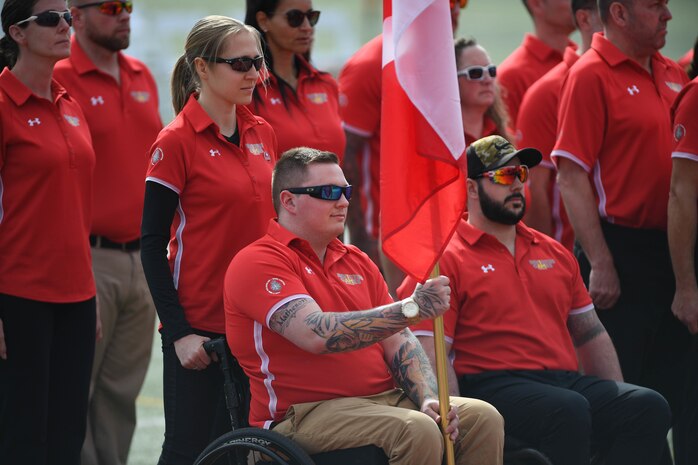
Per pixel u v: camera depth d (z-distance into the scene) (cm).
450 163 1529
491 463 1588
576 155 2066
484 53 2342
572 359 1877
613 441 1795
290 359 1590
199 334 1725
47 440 1855
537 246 1908
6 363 1797
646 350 2091
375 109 2472
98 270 2164
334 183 1627
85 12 2188
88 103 2186
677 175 1956
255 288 1577
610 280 2053
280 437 1480
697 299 1972
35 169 1802
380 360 1642
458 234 1880
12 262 1798
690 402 1977
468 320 1847
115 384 2214
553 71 2375
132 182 2216
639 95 2069
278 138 2125
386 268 2392
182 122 1711
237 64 1695
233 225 1717
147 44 8594
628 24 2059
